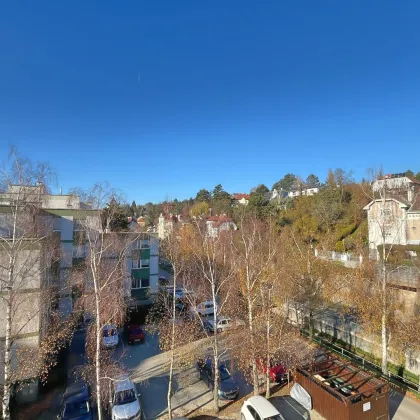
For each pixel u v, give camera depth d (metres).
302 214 50.81
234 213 62.75
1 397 14.84
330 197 51.09
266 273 20.00
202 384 18.16
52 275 22.14
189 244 30.78
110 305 19.36
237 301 21.81
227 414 15.00
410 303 21.95
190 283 24.84
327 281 26.14
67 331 19.06
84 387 15.99
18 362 15.23
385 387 13.93
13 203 15.05
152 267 33.03
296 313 26.08
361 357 20.34
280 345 16.69
